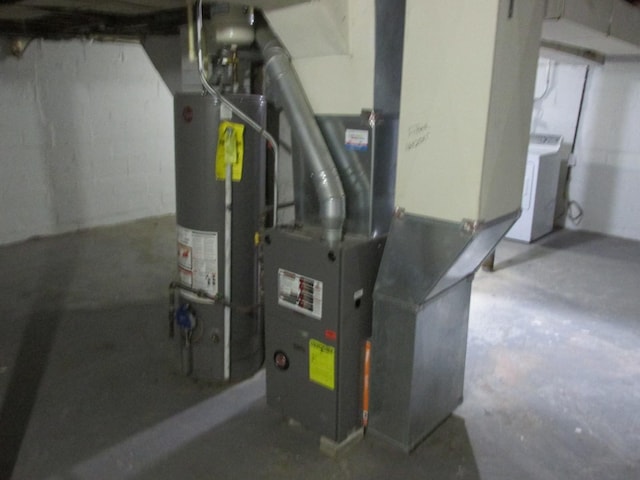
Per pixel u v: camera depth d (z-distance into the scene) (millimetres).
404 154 1562
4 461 1810
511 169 1575
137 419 2066
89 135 4590
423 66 1462
